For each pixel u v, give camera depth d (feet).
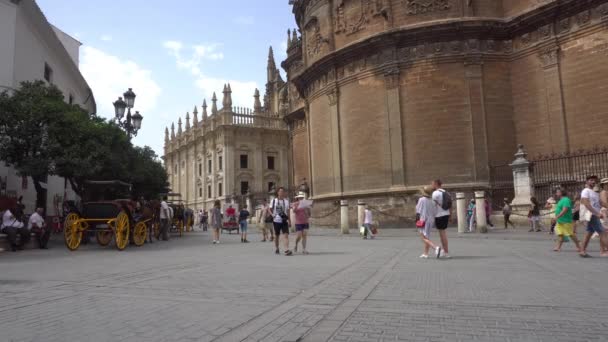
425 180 79.51
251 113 208.33
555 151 73.10
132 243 55.62
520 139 78.64
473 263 30.63
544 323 15.01
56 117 55.06
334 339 13.52
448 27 79.05
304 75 102.32
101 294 21.24
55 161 53.83
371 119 85.92
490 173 77.56
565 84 72.95
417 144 80.53
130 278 26.30
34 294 21.35
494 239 52.16
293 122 144.97
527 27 77.66
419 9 81.82
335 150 92.63
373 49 85.46
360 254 38.58
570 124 71.82
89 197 57.62
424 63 81.20
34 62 79.87
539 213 62.08
